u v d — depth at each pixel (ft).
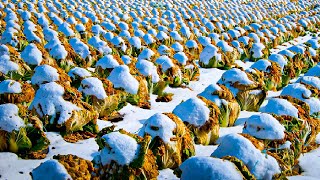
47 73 25.41
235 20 70.85
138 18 63.46
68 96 21.98
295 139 19.49
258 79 29.17
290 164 18.70
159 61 32.45
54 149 19.75
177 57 34.81
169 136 18.02
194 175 14.06
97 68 31.55
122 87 26.76
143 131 18.43
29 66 31.53
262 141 18.72
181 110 21.04
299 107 22.11
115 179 15.39
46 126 21.33
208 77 36.70
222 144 16.71
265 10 89.71
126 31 47.06
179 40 49.73
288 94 25.20
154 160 16.53
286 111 21.42
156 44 46.57
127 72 27.40
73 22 54.60
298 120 20.53
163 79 31.63
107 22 54.70
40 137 19.48
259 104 27.53
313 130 21.47
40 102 21.44
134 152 15.57
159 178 17.33
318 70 33.88
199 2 95.81
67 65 33.76
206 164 14.17
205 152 20.03
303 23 69.72
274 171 16.03
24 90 22.90
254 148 16.17
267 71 32.76
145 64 30.27
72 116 21.08
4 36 39.99
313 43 48.03
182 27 53.78
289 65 35.47
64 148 19.84
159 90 30.40
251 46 46.85
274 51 52.54
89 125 22.17
